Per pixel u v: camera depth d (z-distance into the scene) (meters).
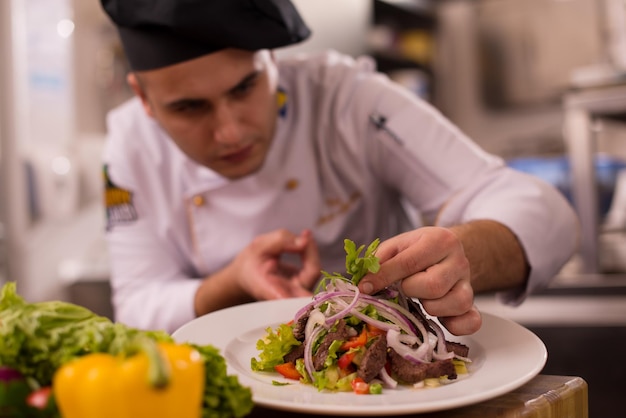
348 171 1.50
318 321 0.80
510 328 0.88
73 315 0.63
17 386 0.56
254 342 0.93
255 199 1.50
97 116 3.01
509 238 1.14
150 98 1.25
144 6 1.12
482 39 4.43
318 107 1.52
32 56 2.65
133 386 0.46
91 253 2.96
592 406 2.15
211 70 1.13
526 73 4.29
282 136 1.49
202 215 1.53
